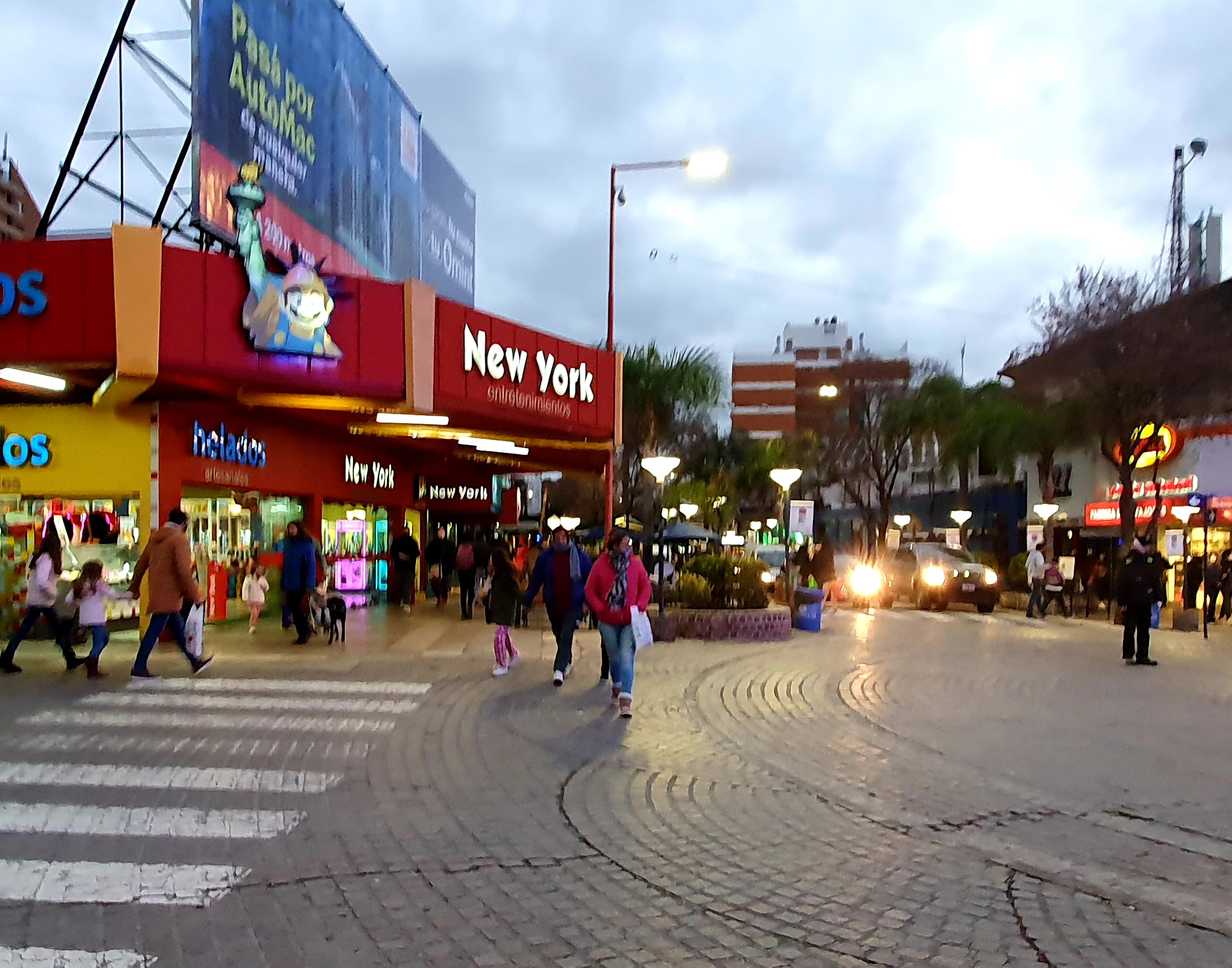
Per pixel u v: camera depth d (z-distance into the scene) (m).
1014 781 7.10
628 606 9.10
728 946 4.23
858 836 5.77
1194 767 7.59
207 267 11.86
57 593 11.27
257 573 15.06
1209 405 24.20
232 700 9.48
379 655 12.62
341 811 6.04
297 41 17.88
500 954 4.11
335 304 12.95
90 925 4.31
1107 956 4.19
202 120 14.30
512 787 6.63
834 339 82.44
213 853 5.25
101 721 8.45
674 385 30.89
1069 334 25.23
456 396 14.35
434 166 28.44
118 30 14.80
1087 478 30.78
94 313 11.38
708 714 9.34
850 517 53.25
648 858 5.30
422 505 25.31
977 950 4.23
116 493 13.18
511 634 15.15
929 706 10.12
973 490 40.94
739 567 16.78
